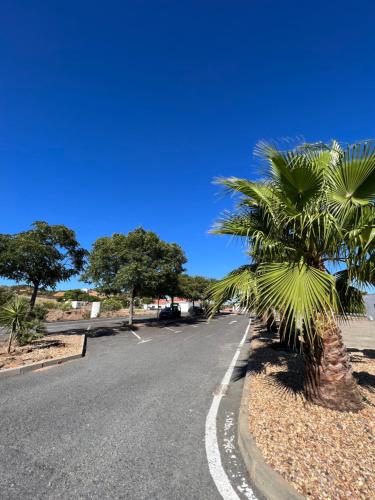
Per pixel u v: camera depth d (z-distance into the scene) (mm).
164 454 3133
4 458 3039
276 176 3889
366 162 3404
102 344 11523
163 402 4801
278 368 6441
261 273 4129
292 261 3910
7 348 9141
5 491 2500
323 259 4078
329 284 3424
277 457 2750
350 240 3758
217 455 3113
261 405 4102
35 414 4250
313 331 3895
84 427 3809
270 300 3494
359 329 16062
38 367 7215
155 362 8102
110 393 5262
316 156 4023
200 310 38438
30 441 3418
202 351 10008
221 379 6297
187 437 3543
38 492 2486
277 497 2346
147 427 3824
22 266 11586
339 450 2850
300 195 3895
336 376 3852
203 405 4676
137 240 19172
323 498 2201
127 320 25531
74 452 3168
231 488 2549
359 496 2213
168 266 19828
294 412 3779
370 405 3965
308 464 2625
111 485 2586
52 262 12336
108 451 3191
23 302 9695
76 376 6457
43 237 12562
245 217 4594
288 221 3877
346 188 3678
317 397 3965
